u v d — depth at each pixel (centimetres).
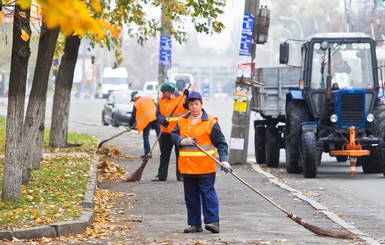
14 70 2325
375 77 3612
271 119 4066
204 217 2033
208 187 2030
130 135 6000
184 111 3203
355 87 3612
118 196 2775
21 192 2420
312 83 3616
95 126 7150
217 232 2033
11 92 2330
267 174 3572
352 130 3434
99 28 914
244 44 4009
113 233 2011
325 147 3634
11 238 1862
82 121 8681
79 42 4456
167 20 4122
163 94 3209
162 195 2817
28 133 2761
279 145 3919
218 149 2036
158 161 4122
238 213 2419
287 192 2936
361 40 3641
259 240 1909
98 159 3794
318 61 3638
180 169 2042
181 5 3506
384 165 3506
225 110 9975
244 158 4112
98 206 2458
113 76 14112
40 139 3662
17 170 2344
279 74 4016
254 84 4047
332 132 3528
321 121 3594
